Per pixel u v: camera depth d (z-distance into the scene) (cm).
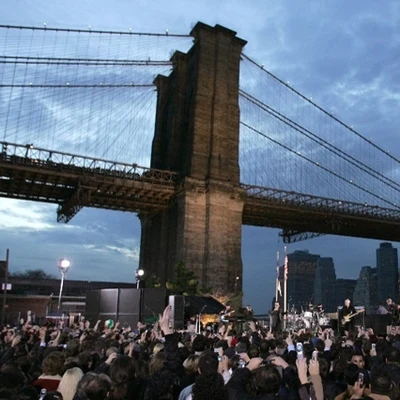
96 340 1057
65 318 3244
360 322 2884
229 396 510
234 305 4359
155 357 677
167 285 4194
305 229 6725
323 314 3167
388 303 2820
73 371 573
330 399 607
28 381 634
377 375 532
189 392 546
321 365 666
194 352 898
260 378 499
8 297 5794
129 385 518
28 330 1761
